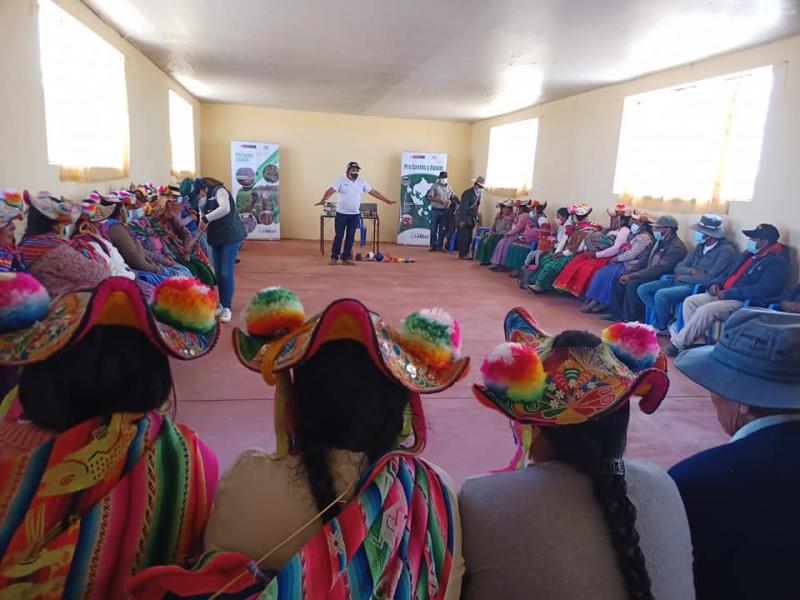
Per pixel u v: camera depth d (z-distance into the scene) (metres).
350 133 10.37
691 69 5.29
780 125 4.37
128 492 0.80
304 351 0.76
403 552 0.76
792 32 4.10
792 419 0.98
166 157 6.98
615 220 5.76
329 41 4.89
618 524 0.85
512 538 0.89
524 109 8.62
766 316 1.05
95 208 3.18
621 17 3.85
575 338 1.01
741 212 4.79
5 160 3.12
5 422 0.80
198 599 0.73
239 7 4.04
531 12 3.81
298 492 0.79
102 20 4.55
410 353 0.87
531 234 7.08
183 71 6.71
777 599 0.93
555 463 0.95
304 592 0.69
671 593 0.87
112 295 0.76
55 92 3.79
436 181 9.71
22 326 0.78
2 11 3.07
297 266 7.36
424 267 7.74
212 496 0.94
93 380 0.77
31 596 0.73
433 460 2.44
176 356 0.81
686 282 4.62
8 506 0.74
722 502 0.97
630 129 6.22
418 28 4.34
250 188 9.82
